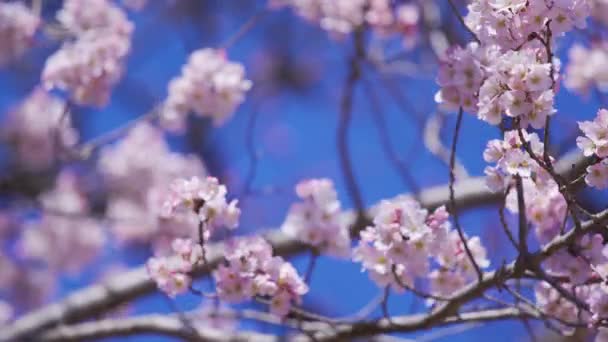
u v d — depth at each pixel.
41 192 10.42
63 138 10.26
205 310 7.42
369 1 7.49
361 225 7.13
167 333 7.35
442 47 7.39
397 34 7.43
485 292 5.07
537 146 4.23
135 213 10.83
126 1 10.82
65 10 7.58
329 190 5.32
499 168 4.41
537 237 4.90
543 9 4.05
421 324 5.21
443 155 7.54
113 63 7.02
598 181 4.10
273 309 4.83
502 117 4.17
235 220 4.80
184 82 7.44
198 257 4.96
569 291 4.88
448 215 4.67
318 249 5.23
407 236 4.61
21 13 7.70
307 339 6.44
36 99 10.87
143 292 8.57
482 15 4.15
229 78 7.41
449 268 5.13
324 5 7.70
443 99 4.38
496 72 4.05
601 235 4.68
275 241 7.54
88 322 8.65
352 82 7.31
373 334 5.40
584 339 4.88
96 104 6.99
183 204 4.78
